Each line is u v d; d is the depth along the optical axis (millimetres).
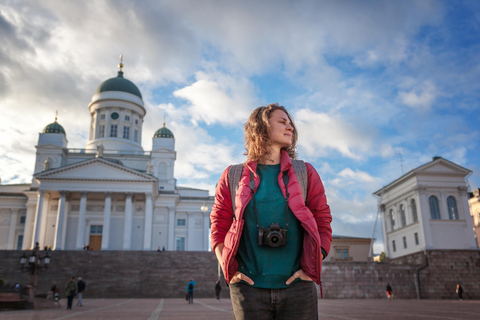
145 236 71125
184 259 56594
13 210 79625
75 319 16859
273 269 2678
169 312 22125
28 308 25578
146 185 73062
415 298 49312
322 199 3004
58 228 69062
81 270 53844
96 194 73875
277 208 2814
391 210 63156
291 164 3021
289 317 2695
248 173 3000
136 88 96562
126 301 39812
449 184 55375
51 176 71062
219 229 3002
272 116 3098
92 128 92625
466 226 53875
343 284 48219
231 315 19500
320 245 2711
